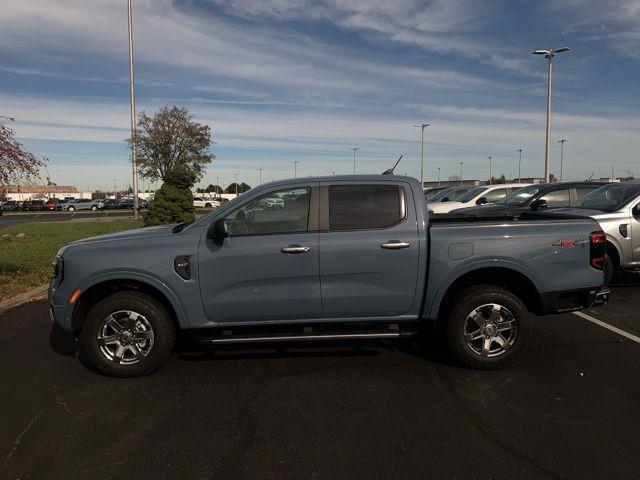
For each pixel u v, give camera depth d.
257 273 4.68
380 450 3.44
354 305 4.77
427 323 4.98
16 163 7.32
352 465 3.26
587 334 5.94
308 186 4.84
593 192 9.40
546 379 4.61
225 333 4.86
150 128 33.09
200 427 3.81
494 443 3.50
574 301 4.92
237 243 4.69
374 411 4.02
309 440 3.59
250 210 4.79
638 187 8.30
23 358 5.43
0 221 36.19
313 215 4.78
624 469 3.16
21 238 18.55
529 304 5.09
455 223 4.84
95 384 4.68
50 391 4.52
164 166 33.44
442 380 4.64
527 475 3.11
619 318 6.62
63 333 6.36
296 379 4.72
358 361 5.17
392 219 4.79
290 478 3.13
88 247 4.73
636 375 4.68
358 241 4.70
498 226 4.80
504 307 4.74
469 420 3.84
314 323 4.84
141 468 3.26
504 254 4.72
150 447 3.53
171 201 21.70
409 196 4.82
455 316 4.75
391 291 4.76
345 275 4.71
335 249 4.68
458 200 16.23
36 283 9.36
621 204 8.14
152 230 5.11
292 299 4.72
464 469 3.19
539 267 4.77
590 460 3.26
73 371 5.02
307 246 4.67
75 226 24.44
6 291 8.64
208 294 4.70
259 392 4.43
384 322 4.90
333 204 4.80
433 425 3.78
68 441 3.62
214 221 4.73
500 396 4.26
